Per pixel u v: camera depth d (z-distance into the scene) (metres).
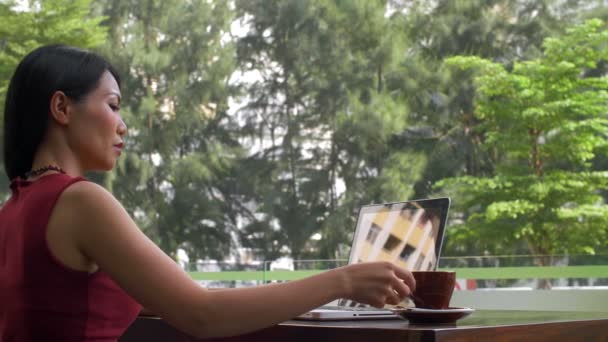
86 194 1.02
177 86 17.67
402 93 16.58
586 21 11.32
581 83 11.21
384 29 17.27
